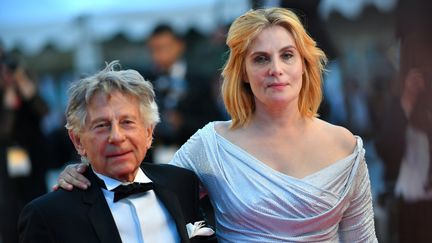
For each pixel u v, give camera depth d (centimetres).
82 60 1936
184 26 1839
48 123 1941
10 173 1467
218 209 752
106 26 1912
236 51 734
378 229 1173
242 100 755
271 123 747
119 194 671
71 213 659
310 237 723
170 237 686
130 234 671
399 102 1143
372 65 1880
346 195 732
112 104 659
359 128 1509
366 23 1981
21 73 1559
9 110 1464
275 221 719
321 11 1294
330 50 1236
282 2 1209
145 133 678
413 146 1119
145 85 679
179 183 722
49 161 1623
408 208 1104
